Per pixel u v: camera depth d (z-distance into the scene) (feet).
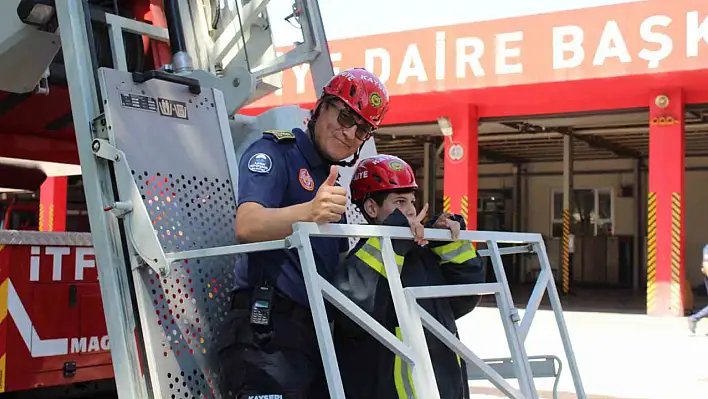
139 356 8.13
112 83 8.49
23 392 10.42
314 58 12.48
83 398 11.30
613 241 67.51
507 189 74.28
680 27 36.70
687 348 29.22
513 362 8.28
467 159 46.37
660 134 40.68
